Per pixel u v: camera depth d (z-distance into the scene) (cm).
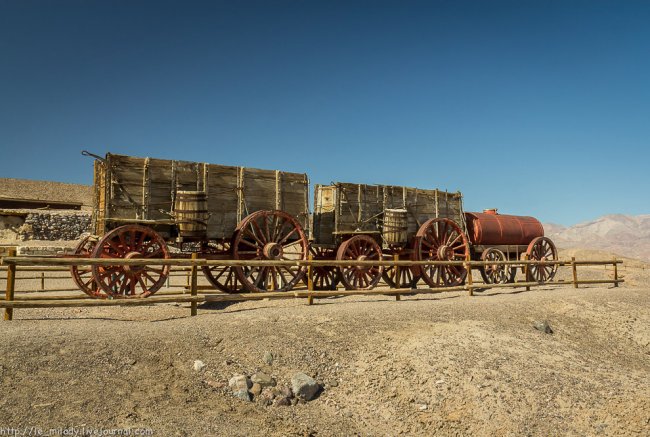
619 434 618
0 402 505
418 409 656
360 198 1381
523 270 1634
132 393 575
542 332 988
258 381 660
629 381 771
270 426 571
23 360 584
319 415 628
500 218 1767
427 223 1489
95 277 926
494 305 1117
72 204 4341
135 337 696
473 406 663
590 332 1069
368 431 609
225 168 1167
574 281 1602
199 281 1803
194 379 638
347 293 1059
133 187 1043
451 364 754
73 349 631
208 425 539
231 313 894
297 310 930
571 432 624
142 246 1020
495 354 808
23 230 2942
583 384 742
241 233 1145
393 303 1086
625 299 1353
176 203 1069
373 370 729
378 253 1343
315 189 1465
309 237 1277
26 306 733
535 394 699
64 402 528
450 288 1254
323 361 738
